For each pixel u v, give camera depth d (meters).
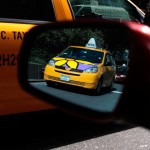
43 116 3.55
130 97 0.90
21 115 3.34
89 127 4.31
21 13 3.36
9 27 3.21
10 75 3.17
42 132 3.99
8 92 3.19
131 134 4.23
